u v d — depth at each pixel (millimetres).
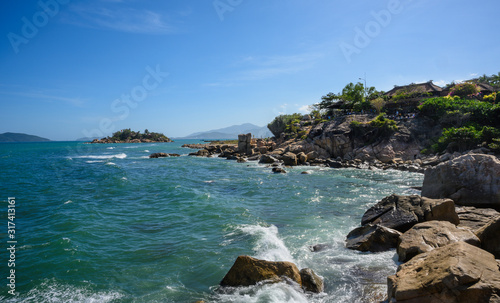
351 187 26797
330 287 8594
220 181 31094
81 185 27344
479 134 38250
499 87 66625
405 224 12516
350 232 12906
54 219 15664
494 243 9250
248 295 8070
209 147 85562
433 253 7512
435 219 12250
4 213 17031
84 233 13453
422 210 12836
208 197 21625
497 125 41875
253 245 11930
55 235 13109
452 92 61312
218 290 8547
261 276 8578
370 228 12258
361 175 35719
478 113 43438
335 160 51906
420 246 9500
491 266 6203
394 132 50500
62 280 9133
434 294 5945
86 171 39375
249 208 18641
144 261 10617
